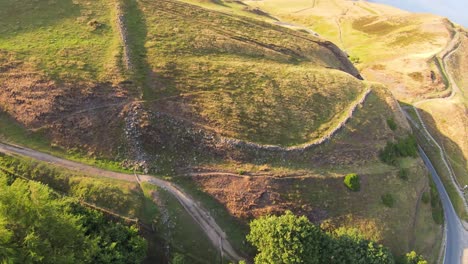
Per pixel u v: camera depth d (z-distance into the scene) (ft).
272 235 155.53
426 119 311.88
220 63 227.20
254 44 261.24
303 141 203.72
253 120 201.05
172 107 191.52
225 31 260.42
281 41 280.10
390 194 204.33
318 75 252.21
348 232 174.60
